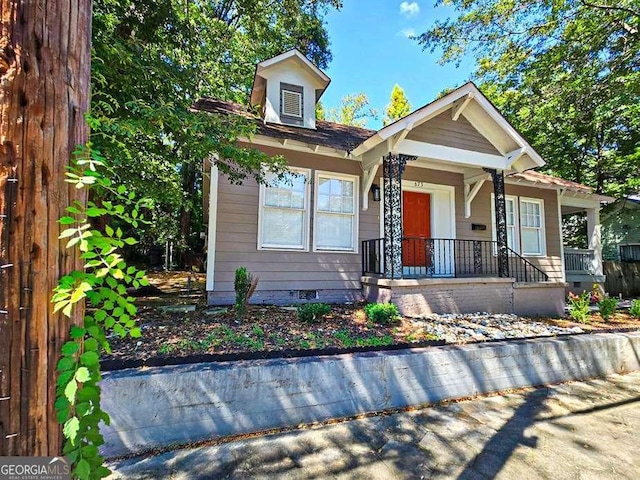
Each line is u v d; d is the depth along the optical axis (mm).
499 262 6938
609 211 14008
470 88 6277
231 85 11164
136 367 2785
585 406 3338
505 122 6566
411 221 7961
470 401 3436
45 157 1120
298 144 6227
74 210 1160
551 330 5055
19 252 1062
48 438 1088
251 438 2668
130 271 1371
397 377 3283
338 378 3072
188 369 2729
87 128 1309
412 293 5980
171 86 4578
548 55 9312
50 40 1156
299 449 2516
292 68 7430
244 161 4488
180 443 2559
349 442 2621
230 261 6023
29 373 1061
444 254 7664
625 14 7867
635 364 4562
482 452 2496
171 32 5254
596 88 8844
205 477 2176
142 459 2385
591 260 10086
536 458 2424
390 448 2539
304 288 6516
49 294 1111
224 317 4781
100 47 3564
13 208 1059
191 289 8227
